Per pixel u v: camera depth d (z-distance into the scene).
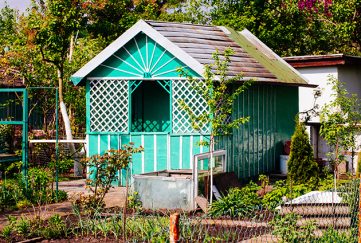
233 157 18.91
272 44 33.66
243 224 12.55
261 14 33.53
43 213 14.23
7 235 11.81
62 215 13.89
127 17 31.89
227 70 17.22
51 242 11.50
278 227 10.83
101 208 13.91
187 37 19.19
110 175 14.41
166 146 18.52
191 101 18.20
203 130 18.09
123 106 19.09
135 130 20.70
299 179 17.36
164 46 18.17
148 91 20.78
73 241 11.52
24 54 24.83
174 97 18.47
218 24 32.88
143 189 15.27
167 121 20.50
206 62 17.98
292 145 17.59
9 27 28.53
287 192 15.23
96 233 12.09
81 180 20.95
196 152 18.19
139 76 18.80
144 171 18.69
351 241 11.00
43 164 22.45
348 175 17.81
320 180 17.23
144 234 11.62
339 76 24.52
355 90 25.56
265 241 11.02
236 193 14.43
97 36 31.78
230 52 15.58
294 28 33.84
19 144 22.75
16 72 25.03
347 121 17.66
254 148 20.23
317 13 33.69
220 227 12.16
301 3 32.53
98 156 14.38
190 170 17.59
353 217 12.25
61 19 23.34
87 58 26.42
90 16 30.42
